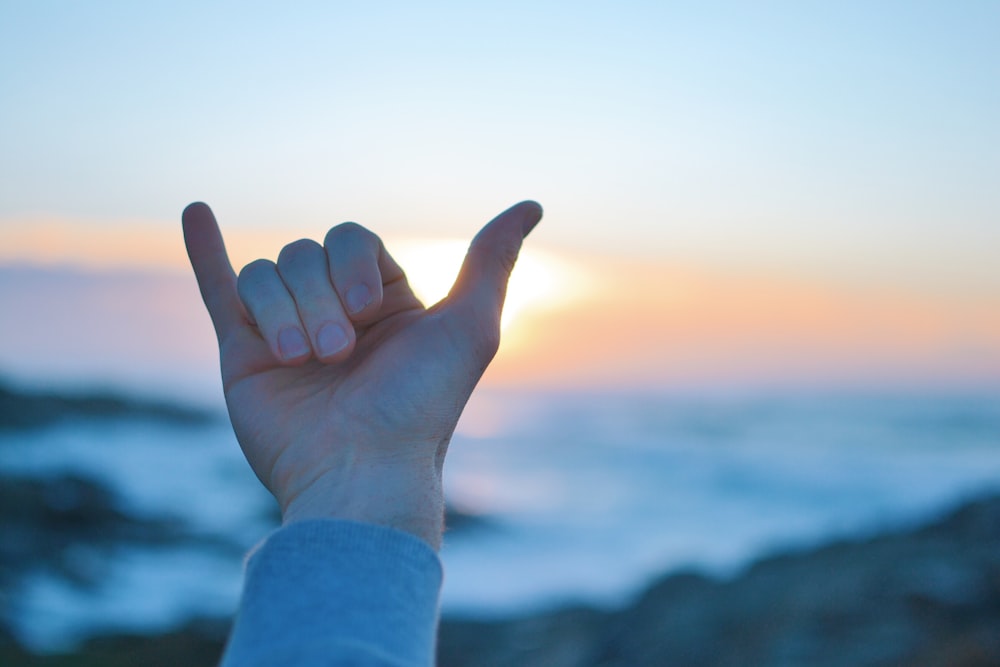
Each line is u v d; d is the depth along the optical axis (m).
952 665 4.83
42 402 41.84
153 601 15.78
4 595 14.52
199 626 12.32
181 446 38.81
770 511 28.41
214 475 31.95
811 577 7.41
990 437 55.66
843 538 8.84
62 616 13.91
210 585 17.64
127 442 38.69
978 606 5.61
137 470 31.88
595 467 40.03
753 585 7.98
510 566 19.22
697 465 40.97
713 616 7.41
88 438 38.53
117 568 18.56
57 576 16.97
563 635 10.40
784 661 5.55
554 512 27.33
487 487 33.22
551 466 40.31
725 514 27.75
